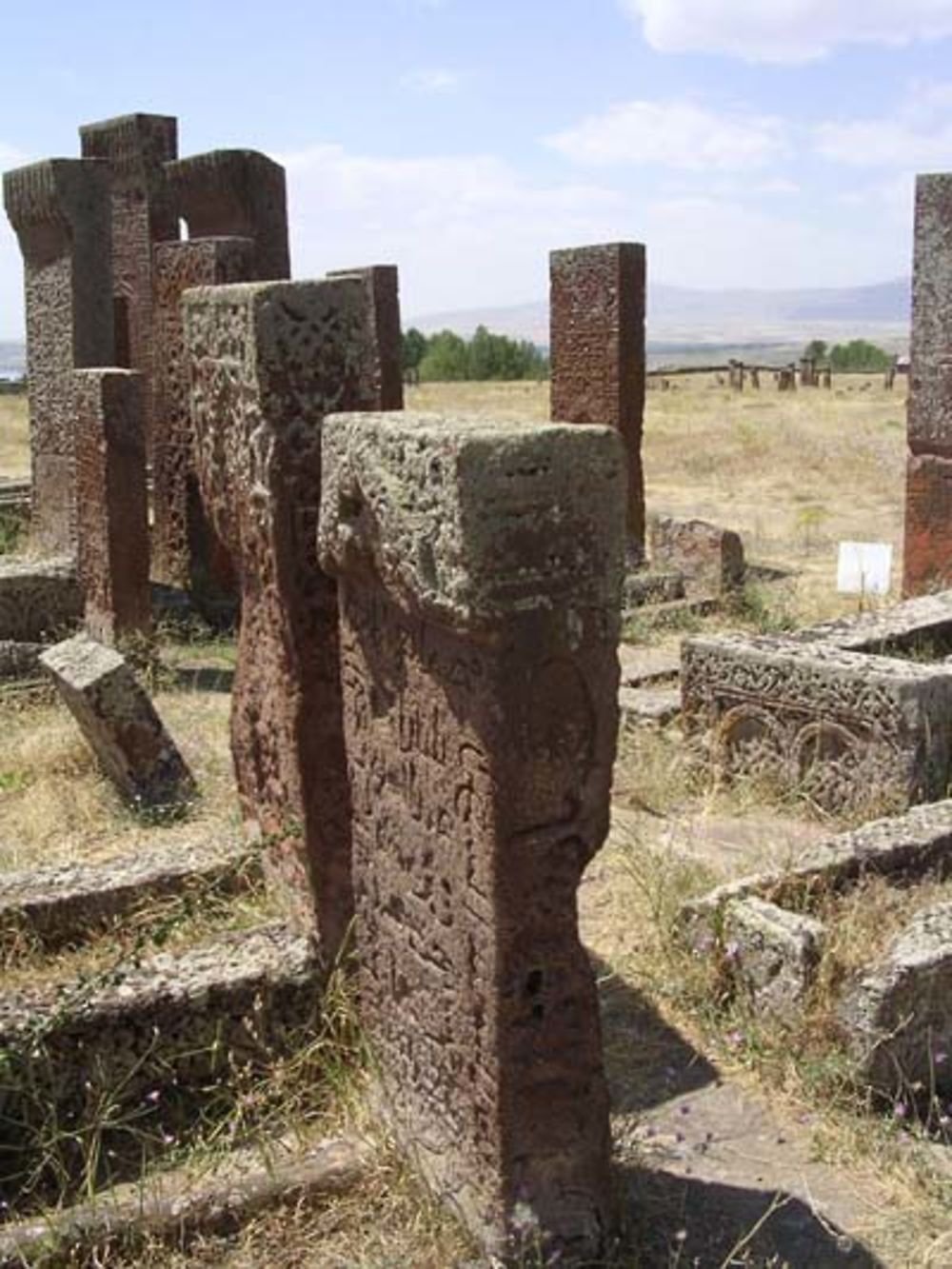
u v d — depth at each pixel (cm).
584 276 1368
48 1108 433
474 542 327
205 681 1012
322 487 404
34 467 1382
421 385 4381
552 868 353
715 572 1279
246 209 1305
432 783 374
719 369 4847
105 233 1288
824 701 718
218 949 485
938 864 589
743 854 655
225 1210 393
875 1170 425
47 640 1030
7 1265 376
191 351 517
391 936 414
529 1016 358
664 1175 422
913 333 1070
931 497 1077
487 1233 367
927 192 1045
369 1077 441
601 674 347
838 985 484
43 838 697
